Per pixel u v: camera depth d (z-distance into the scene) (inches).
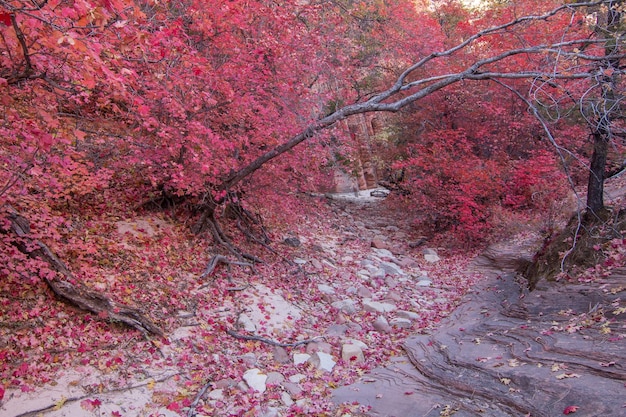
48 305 251.6
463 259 582.6
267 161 410.0
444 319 388.2
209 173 351.3
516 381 240.4
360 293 432.8
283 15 397.1
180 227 386.6
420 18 734.5
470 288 467.8
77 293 259.1
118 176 395.2
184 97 302.4
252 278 387.2
